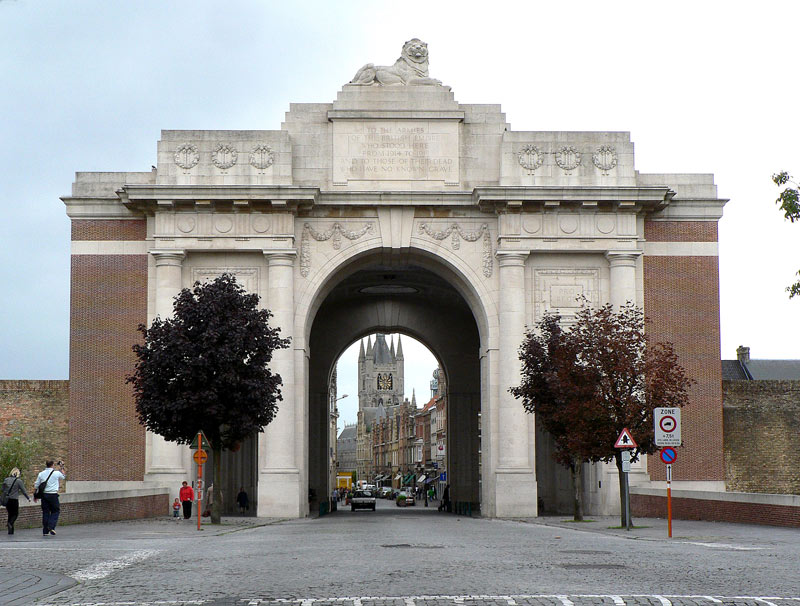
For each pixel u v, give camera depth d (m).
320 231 56.81
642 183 57.75
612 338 41.09
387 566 19.88
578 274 56.97
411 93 57.53
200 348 40.75
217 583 17.20
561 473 62.66
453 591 15.75
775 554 22.39
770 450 57.31
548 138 56.56
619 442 35.97
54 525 31.58
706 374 56.69
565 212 56.31
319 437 79.19
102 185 56.84
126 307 56.12
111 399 55.59
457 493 78.94
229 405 41.62
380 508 109.31
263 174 55.62
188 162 55.62
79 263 56.44
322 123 57.25
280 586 16.66
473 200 56.44
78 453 55.31
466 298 59.84
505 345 55.53
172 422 41.16
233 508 63.50
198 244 55.47
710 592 15.49
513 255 55.81
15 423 56.88
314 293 56.44
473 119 57.62
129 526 38.62
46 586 16.81
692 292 57.19
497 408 56.03
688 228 57.59
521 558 21.75
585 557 21.92
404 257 59.12
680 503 43.41
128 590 16.34
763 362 98.44
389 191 56.16
